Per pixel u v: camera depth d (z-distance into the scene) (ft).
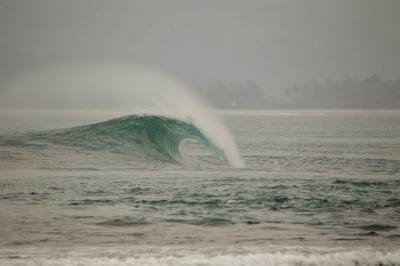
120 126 497.87
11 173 371.15
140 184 333.83
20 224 232.94
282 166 444.55
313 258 184.24
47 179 348.18
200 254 189.26
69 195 296.30
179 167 416.46
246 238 215.31
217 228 230.89
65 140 484.33
